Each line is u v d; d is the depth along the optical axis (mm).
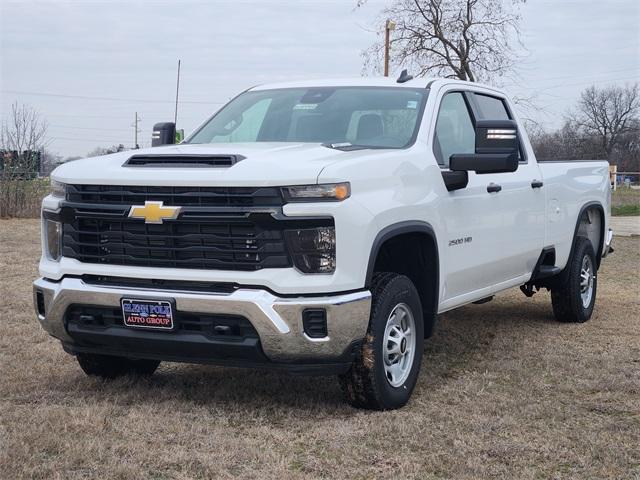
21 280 10203
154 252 4891
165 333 4840
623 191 40844
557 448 4508
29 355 6449
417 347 5395
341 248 4680
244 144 5652
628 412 5219
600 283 11148
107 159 5289
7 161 22047
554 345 7160
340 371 4836
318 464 4184
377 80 6465
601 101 68312
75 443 4332
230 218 4664
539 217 7355
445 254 5754
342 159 4914
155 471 4055
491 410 5176
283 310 4594
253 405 5207
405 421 4883
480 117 6809
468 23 33875
